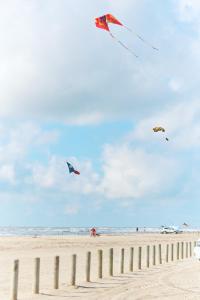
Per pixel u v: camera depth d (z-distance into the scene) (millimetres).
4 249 48469
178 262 36094
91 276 27062
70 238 75688
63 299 19500
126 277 26422
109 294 20688
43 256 40438
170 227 120125
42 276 27266
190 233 120188
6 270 30453
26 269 30641
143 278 26016
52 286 23156
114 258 39312
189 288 22500
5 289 22797
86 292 21203
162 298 19781
